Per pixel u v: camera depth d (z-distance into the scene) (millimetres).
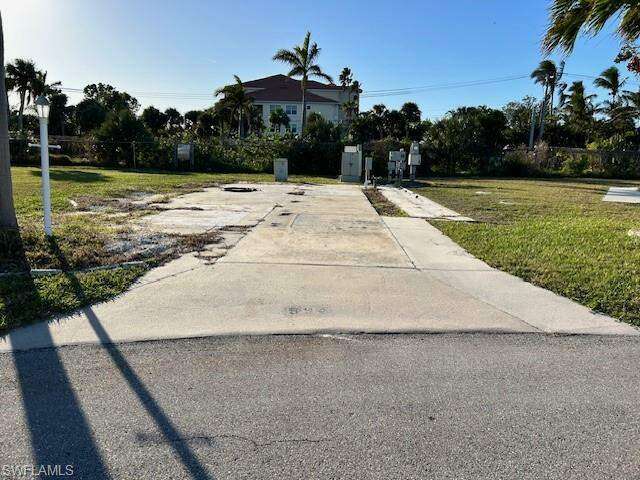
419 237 7293
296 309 4086
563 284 4852
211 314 3924
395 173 20562
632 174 25594
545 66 39812
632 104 36938
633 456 2234
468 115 25641
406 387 2838
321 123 24750
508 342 3516
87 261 5195
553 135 42500
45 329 3529
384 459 2182
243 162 23797
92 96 62156
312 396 2715
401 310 4129
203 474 2061
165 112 70125
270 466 2117
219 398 2676
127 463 2121
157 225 7641
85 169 20938
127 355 3170
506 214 10281
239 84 37500
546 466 2152
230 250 6102
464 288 4781
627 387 2893
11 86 40562
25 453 2180
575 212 10758
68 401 2607
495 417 2539
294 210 9906
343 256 5957
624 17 7328
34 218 7715
